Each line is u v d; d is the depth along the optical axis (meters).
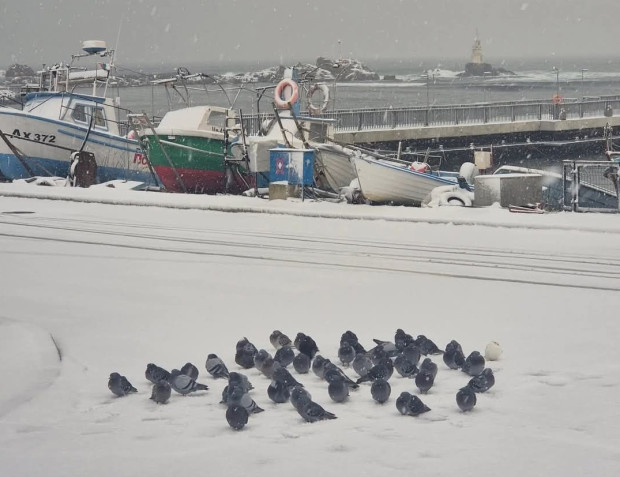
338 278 12.77
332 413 5.85
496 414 5.80
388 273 13.23
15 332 8.68
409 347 7.11
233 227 18.91
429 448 5.03
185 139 28.80
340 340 8.52
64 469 4.80
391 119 52.53
